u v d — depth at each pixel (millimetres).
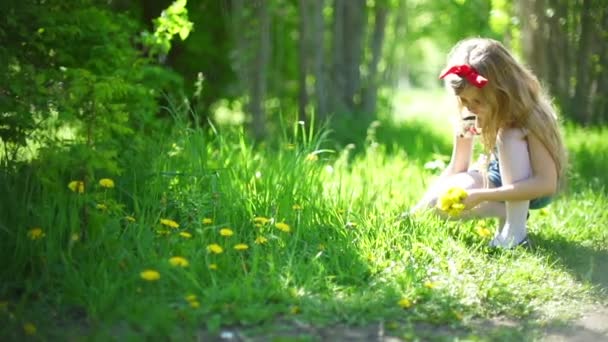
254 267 3971
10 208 4336
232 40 10250
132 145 5441
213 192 4891
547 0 9344
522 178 4578
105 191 4559
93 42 5500
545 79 9453
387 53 14898
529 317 3793
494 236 4754
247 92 9977
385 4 12078
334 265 4234
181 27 5961
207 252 4016
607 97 9312
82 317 3629
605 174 6613
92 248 4090
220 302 3691
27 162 4754
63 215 4184
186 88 10102
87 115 4559
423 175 6203
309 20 10781
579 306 3957
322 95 10812
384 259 4410
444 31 16469
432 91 23922
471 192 4574
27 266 4051
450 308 3775
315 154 5734
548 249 4715
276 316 3648
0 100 4574
